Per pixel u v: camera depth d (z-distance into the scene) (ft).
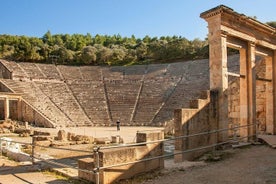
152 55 334.03
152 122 184.24
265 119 74.38
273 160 45.01
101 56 341.82
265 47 68.39
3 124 139.13
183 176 36.73
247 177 35.70
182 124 45.93
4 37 395.96
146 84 236.22
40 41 403.54
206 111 51.16
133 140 105.81
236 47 60.23
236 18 56.39
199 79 216.54
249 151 52.90
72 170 40.83
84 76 257.14
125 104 209.87
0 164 44.50
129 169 35.06
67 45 431.02
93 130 153.07
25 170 40.34
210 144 51.70
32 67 247.50
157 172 38.42
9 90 185.06
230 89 75.72
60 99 207.10
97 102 212.23
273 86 71.77
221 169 40.24
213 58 54.90
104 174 32.22
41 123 168.35
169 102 200.23
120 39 486.79
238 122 73.36
